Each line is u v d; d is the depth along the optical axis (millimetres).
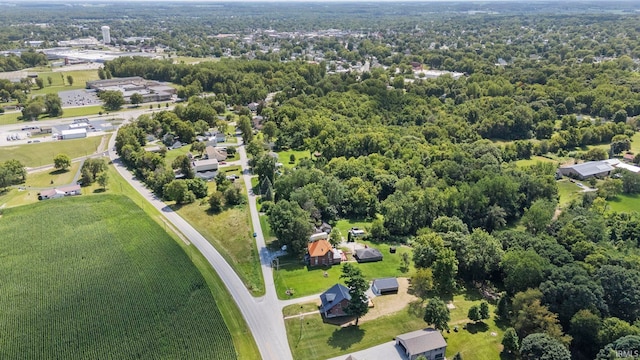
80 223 134375
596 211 141625
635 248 123625
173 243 124312
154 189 162250
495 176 151000
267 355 87500
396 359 86312
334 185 147000
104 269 112062
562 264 104250
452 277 105500
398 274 114500
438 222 127500
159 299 101688
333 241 123812
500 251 111000
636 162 191250
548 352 80625
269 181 156125
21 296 101750
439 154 181250
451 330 94562
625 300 92562
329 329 94062
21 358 85500
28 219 135875
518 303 94812
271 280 110562
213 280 109812
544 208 134875
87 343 89312
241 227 136250
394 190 156250
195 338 91062
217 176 168125
